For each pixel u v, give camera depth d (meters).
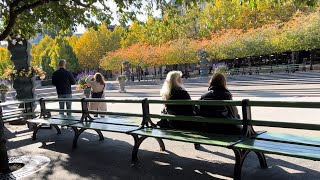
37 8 7.07
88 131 9.20
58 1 6.81
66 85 10.24
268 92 17.84
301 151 3.98
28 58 11.75
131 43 59.22
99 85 10.92
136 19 7.55
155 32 7.59
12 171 6.02
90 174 5.48
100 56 72.62
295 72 35.06
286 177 4.67
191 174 5.08
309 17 38.97
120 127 6.51
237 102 4.72
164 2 7.04
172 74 5.84
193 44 47.88
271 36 42.53
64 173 5.66
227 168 5.23
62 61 10.34
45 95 31.73
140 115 6.37
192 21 7.20
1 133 6.00
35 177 5.57
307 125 4.04
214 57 45.25
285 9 49.75
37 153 7.21
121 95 25.34
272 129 7.76
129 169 5.57
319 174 4.69
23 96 11.37
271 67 38.53
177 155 6.17
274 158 5.58
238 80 31.31
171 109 5.83
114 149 6.98
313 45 36.81
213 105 5.05
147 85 36.22
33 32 7.97
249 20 51.25
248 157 5.70
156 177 5.07
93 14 7.91
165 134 5.50
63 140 8.25
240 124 4.80
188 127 5.71
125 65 47.22
